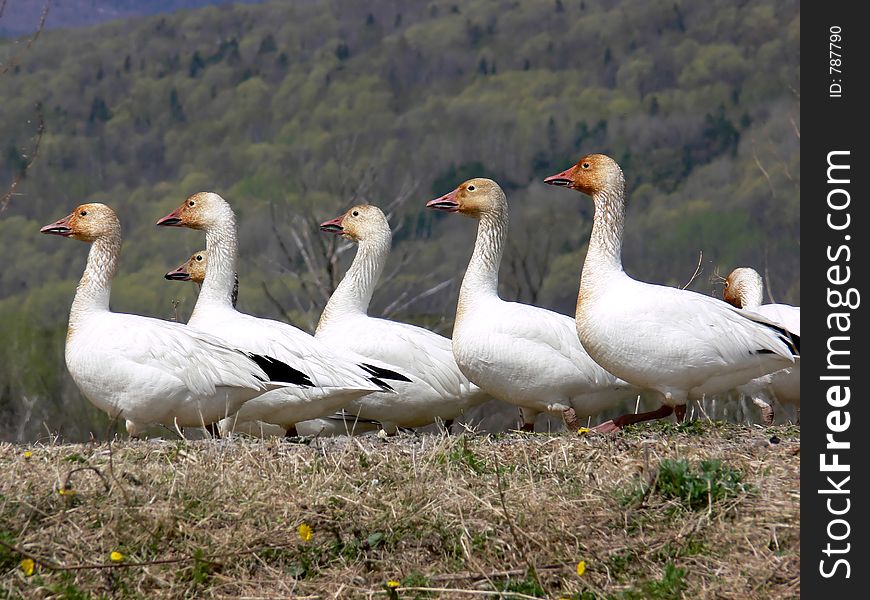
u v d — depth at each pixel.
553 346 12.87
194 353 11.68
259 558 8.20
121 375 11.58
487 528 8.38
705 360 11.60
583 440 10.32
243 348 12.72
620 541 8.24
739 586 7.70
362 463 9.66
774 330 11.95
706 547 8.12
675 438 10.44
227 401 11.86
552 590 7.85
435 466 9.51
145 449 10.27
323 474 9.37
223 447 10.30
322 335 14.58
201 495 8.86
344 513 8.65
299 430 14.22
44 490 8.99
